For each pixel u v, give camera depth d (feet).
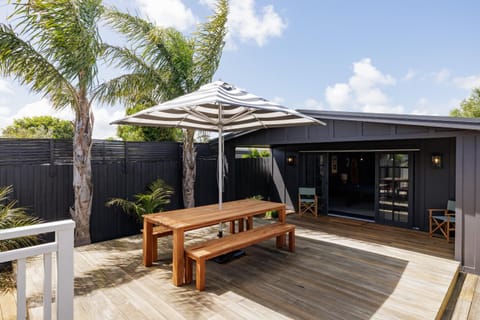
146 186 19.02
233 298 9.30
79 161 14.69
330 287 10.13
